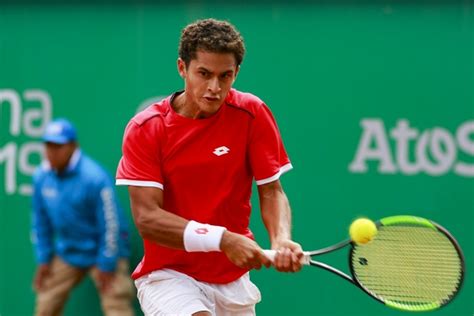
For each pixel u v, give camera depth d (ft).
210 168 42.63
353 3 78.02
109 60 79.61
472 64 77.77
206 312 42.83
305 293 78.43
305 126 78.38
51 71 80.23
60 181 76.18
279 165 44.27
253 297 45.83
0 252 81.05
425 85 77.97
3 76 80.69
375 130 78.23
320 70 78.23
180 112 42.52
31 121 80.64
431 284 42.50
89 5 79.71
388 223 41.73
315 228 78.23
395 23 78.02
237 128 42.78
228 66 40.06
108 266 76.02
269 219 43.80
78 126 79.92
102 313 80.12
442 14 77.82
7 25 80.53
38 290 78.13
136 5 79.41
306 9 78.18
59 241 77.46
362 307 78.13
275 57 78.38
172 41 79.15
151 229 41.50
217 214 43.37
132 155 42.01
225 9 78.59
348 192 78.18
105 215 75.97
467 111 77.92
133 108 79.46
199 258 43.86
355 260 42.68
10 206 80.94
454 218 78.07
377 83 78.18
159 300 43.70
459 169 78.02
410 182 78.13
